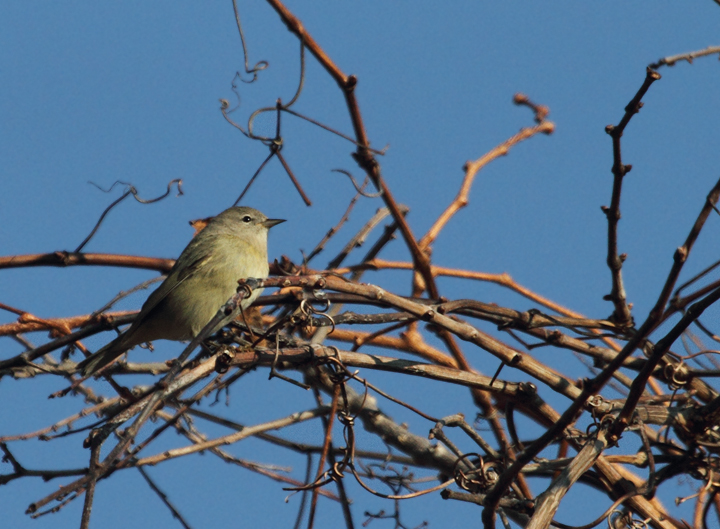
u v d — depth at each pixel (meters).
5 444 9.11
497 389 9.23
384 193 9.50
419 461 10.58
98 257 11.18
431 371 9.12
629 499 8.84
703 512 8.64
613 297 9.80
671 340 7.66
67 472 9.27
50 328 11.04
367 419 10.67
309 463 10.43
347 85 8.83
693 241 7.62
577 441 9.14
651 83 8.27
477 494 8.35
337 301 9.01
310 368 10.58
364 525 9.97
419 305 8.59
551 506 7.84
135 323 10.91
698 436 8.94
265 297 9.51
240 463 10.76
